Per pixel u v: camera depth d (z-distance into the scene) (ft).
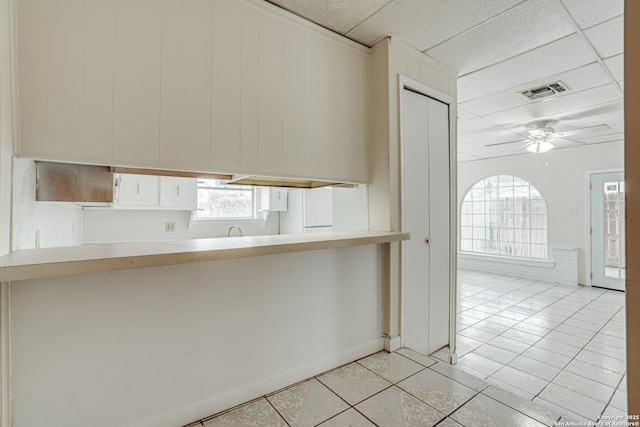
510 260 20.10
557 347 9.79
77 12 4.23
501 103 10.76
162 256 3.87
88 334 4.14
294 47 6.37
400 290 7.49
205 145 5.23
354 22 6.61
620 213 16.29
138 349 4.48
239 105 5.60
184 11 5.05
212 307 5.10
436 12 6.25
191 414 4.87
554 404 6.84
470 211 22.41
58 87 4.10
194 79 5.13
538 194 19.22
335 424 4.79
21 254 3.71
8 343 3.63
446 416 4.97
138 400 4.48
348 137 7.24
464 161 22.07
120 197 9.88
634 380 2.06
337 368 6.56
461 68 8.56
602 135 14.93
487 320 12.19
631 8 2.12
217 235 12.67
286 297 5.93
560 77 8.86
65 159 4.13
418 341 7.97
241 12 5.66
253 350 5.52
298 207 13.12
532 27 6.66
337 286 6.67
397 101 7.39
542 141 13.37
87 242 10.07
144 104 4.69
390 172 7.23
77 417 4.08
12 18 3.77
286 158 6.21
